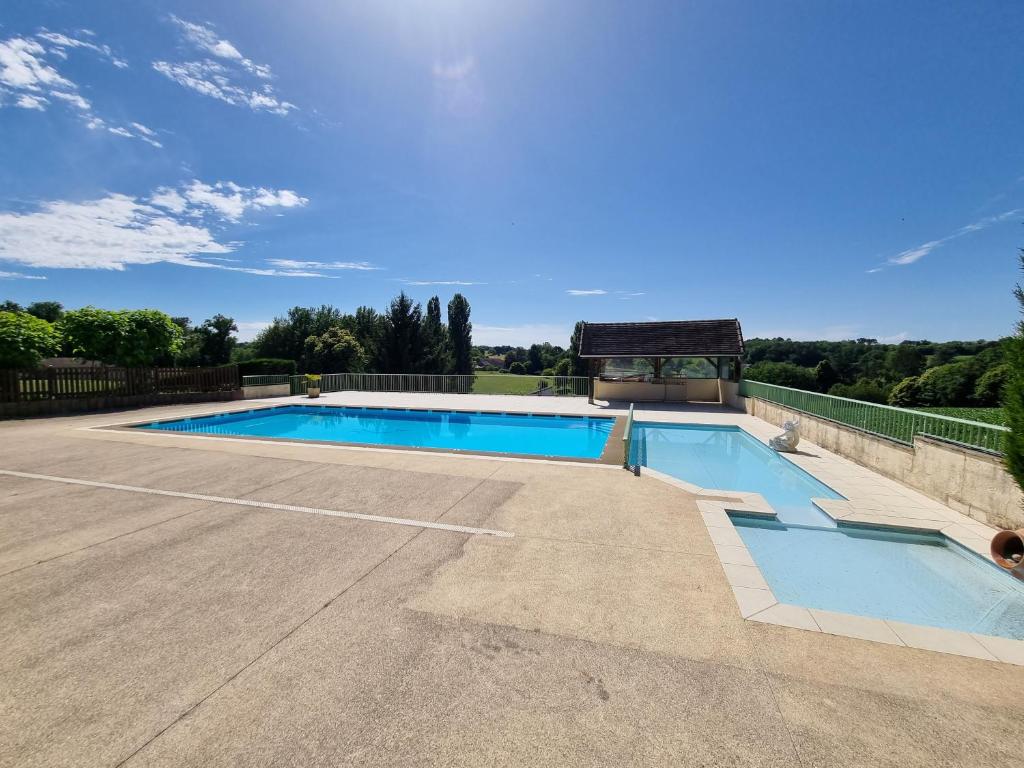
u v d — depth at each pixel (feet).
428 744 6.64
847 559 16.07
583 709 7.38
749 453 34.65
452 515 16.74
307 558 13.02
